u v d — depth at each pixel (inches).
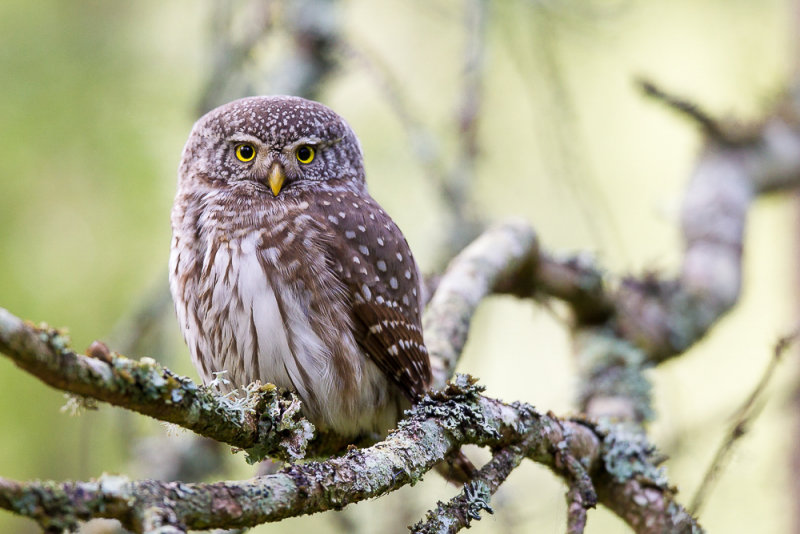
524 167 529.7
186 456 416.8
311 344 295.6
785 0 547.5
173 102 455.2
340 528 371.6
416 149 428.5
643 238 559.8
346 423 305.3
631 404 387.5
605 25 467.8
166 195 443.5
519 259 368.2
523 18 480.1
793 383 432.5
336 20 454.9
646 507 282.2
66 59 447.5
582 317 419.2
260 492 179.8
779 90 542.3
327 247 303.6
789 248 529.7
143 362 180.7
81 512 155.9
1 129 434.0
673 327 434.3
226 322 298.5
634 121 562.9
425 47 540.4
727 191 492.7
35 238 430.9
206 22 423.2
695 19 541.0
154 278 435.5
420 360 308.8
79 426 417.4
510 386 536.7
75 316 422.6
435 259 424.8
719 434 398.9
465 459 271.6
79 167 439.2
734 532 411.2
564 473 262.4
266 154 323.6
